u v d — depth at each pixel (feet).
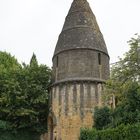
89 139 79.20
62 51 115.55
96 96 107.24
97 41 117.50
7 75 123.13
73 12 123.34
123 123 74.13
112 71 93.20
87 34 117.08
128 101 78.07
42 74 122.93
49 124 115.14
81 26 118.52
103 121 89.25
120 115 79.15
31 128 116.37
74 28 118.42
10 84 116.67
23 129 115.85
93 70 111.24
